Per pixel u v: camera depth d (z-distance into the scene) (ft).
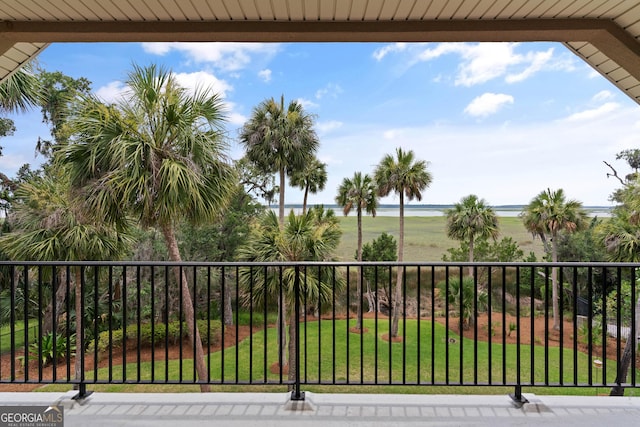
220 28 9.14
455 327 52.08
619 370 7.98
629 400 8.08
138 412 7.66
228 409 7.77
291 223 28.07
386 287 64.69
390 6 8.41
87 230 24.79
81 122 21.81
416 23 9.04
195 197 22.34
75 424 7.27
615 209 55.47
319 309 8.11
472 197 60.95
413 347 42.06
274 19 8.99
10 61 10.80
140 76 22.89
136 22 9.05
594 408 7.79
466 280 49.39
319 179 70.59
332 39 9.50
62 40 9.50
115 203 21.33
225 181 24.40
